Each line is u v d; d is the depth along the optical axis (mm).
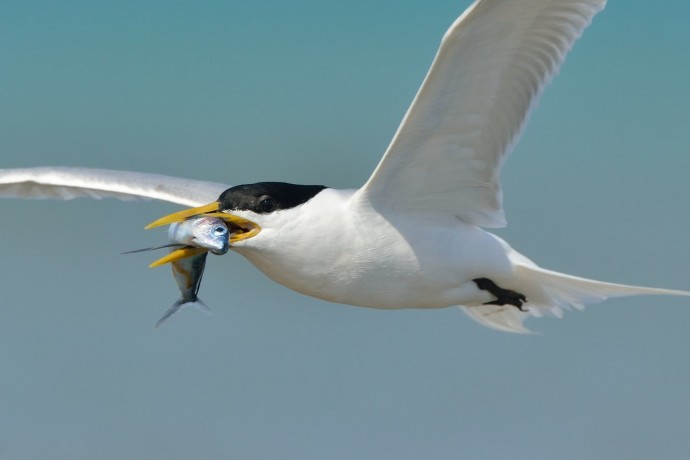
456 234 11094
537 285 11336
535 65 10430
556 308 11570
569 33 10328
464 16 9570
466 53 9984
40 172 14008
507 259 11234
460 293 11359
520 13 9836
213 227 10516
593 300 11281
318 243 10711
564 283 11188
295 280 10984
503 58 10227
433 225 11055
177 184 13430
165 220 10750
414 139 10461
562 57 10430
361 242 10789
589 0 10242
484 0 9508
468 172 10875
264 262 10914
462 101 10352
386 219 10844
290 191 10844
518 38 10102
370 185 10695
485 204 11148
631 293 11031
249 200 10750
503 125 10711
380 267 10930
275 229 10727
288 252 10750
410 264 10977
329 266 10844
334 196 10891
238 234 10844
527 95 10586
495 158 10859
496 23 9836
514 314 12336
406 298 11258
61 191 14570
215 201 11602
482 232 11242
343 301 11266
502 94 10508
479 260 11156
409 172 10711
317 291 11086
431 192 10914
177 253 10898
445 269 11102
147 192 13312
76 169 14070
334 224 10711
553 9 10062
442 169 10789
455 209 11094
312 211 10719
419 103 10180
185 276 11156
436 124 10430
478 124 10594
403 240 10891
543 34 10242
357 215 10773
